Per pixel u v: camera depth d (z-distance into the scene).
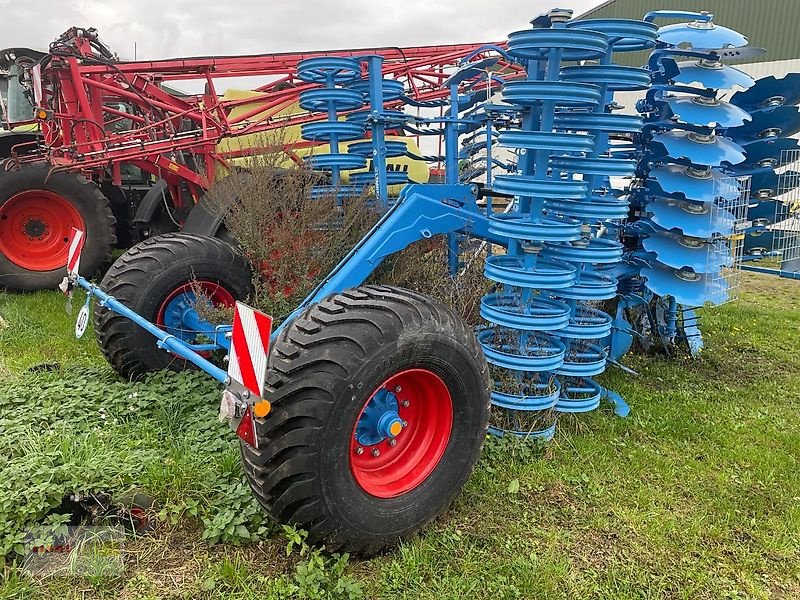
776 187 5.11
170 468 2.97
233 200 4.33
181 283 4.05
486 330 3.94
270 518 2.68
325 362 2.39
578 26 3.37
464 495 3.08
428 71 6.69
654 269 4.66
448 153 4.47
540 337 3.95
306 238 3.87
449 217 3.67
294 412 2.34
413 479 2.73
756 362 5.29
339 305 2.62
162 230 7.49
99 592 2.39
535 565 2.61
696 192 4.23
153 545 2.63
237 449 3.17
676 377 4.85
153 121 6.48
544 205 3.73
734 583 2.63
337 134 4.58
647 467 3.46
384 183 4.30
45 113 6.15
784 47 16.62
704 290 4.56
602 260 3.58
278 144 5.11
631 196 4.91
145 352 4.05
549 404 3.48
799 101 4.79
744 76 4.31
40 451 3.05
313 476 2.37
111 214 6.85
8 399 3.76
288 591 2.36
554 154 3.81
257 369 2.17
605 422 3.95
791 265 5.26
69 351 4.90
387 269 4.11
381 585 2.47
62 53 5.77
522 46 3.11
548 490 3.20
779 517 3.06
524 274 3.32
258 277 4.05
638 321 5.29
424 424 2.84
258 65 6.07
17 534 2.53
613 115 3.44
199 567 2.53
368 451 2.71
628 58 18.33
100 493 2.76
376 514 2.56
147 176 7.82
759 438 3.85
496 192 3.73
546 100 3.09
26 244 6.71
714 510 3.10
